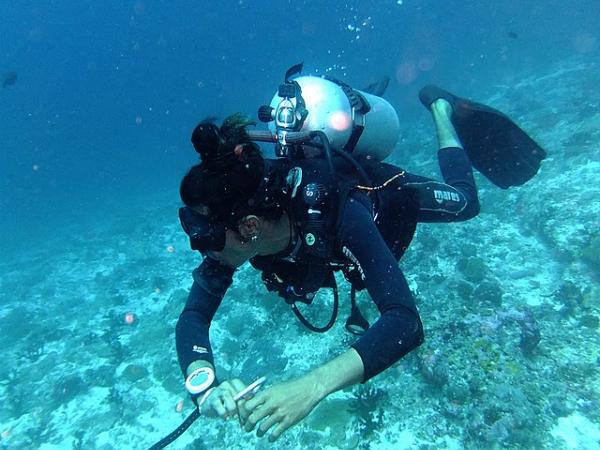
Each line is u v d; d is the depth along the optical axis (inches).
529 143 118.3
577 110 556.4
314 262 63.3
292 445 220.7
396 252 83.1
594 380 207.5
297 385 45.3
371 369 48.3
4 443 286.0
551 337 237.5
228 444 240.4
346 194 62.1
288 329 309.6
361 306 303.9
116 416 285.6
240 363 302.8
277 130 76.7
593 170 377.1
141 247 629.0
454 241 362.9
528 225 357.4
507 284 298.8
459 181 105.7
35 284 589.0
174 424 271.9
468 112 117.9
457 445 195.5
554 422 192.5
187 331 66.7
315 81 84.5
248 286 381.4
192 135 53.7
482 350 216.8
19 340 426.6
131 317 409.7
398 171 84.0
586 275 278.2
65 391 315.6
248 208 56.1
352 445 209.9
